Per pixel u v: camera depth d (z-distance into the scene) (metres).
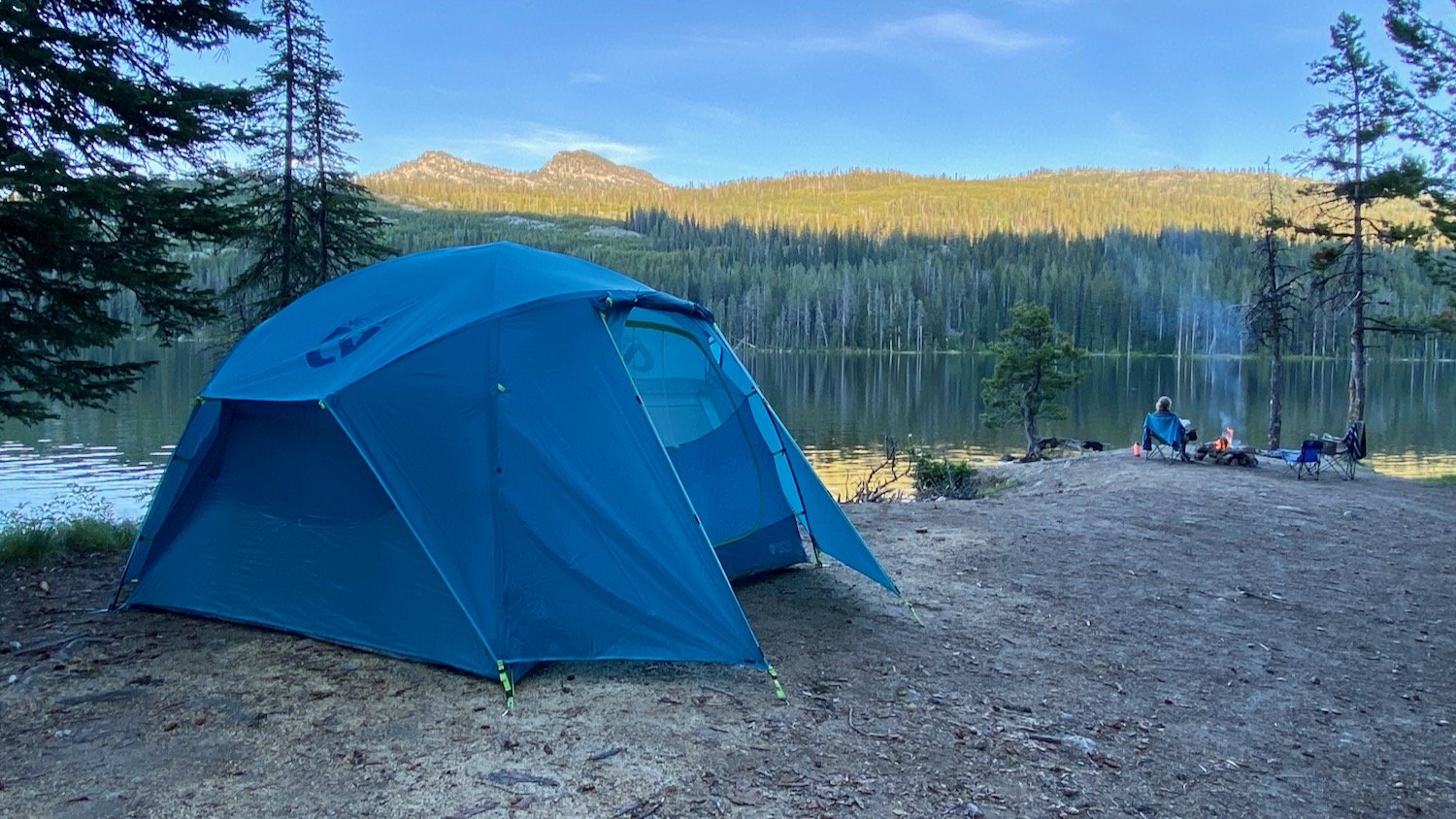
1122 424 39.19
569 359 4.93
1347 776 3.97
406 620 4.57
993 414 29.36
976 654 5.15
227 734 3.69
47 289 6.98
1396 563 7.97
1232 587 6.95
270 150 16.17
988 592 6.44
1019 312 28.00
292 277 16.78
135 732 3.69
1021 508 9.84
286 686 4.20
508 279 5.27
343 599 4.76
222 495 5.19
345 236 17.19
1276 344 23.92
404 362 4.75
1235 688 4.92
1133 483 11.98
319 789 3.26
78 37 6.70
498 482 4.55
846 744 3.86
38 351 7.20
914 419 40.84
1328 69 20.28
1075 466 14.88
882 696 4.43
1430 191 19.16
